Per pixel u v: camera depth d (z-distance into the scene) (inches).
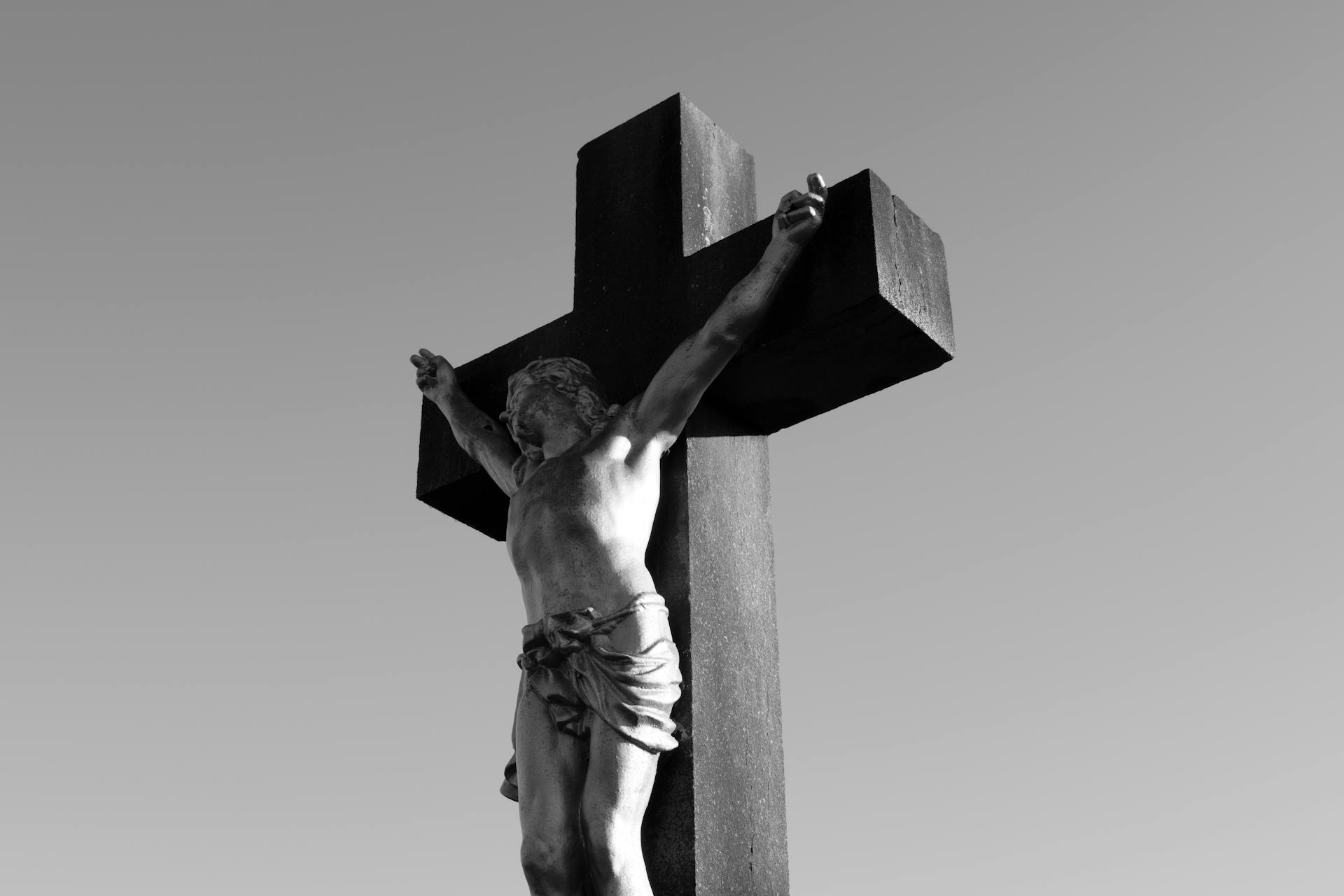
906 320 229.8
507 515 252.4
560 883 203.8
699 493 235.9
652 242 262.8
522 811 208.1
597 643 210.2
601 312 263.7
